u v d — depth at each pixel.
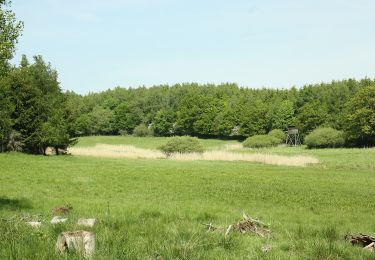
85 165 44.66
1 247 7.50
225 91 177.50
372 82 138.50
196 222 13.26
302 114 121.62
